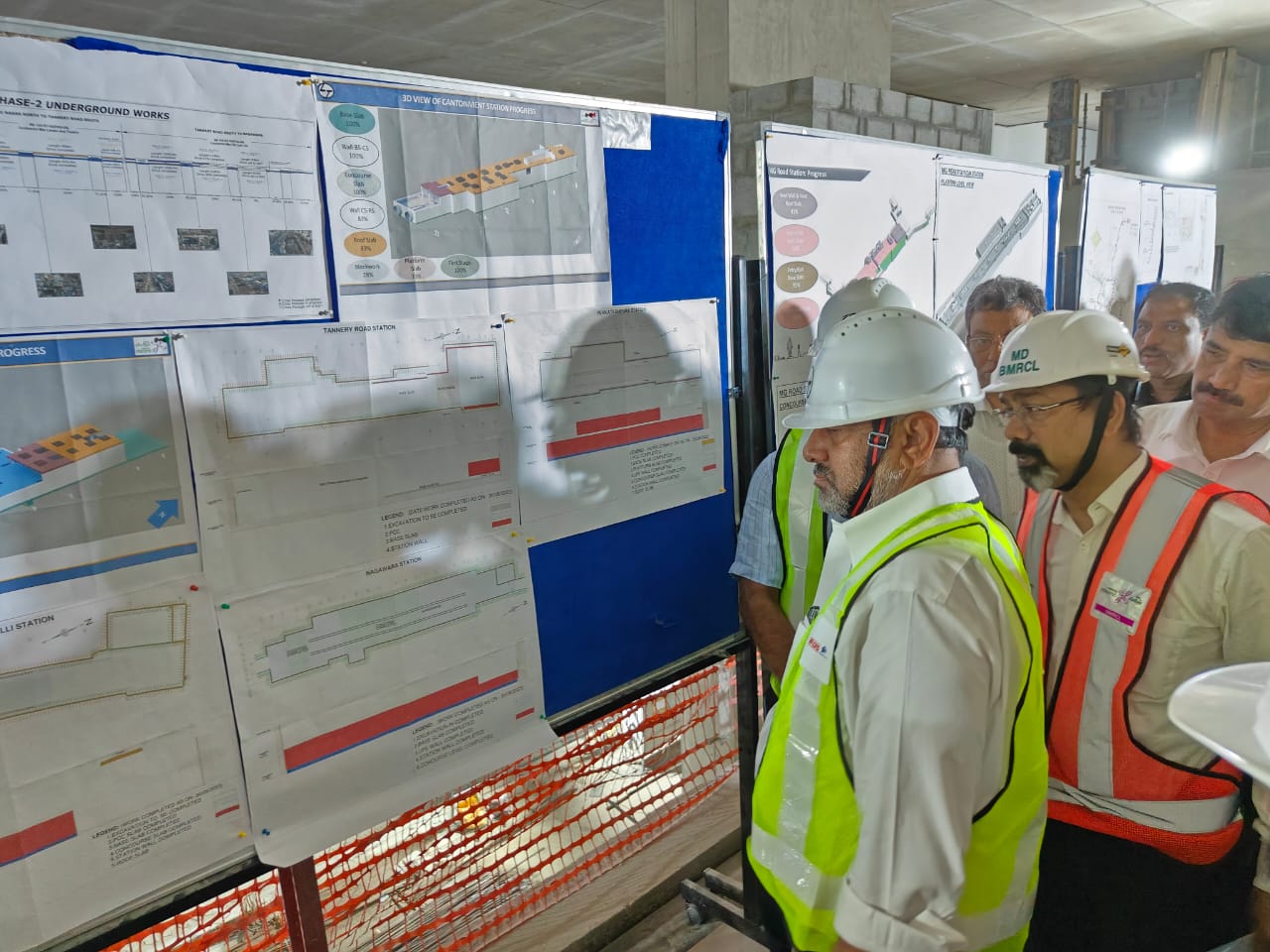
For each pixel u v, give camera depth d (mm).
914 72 6746
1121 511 1367
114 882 1078
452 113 1287
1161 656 1321
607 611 1640
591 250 1508
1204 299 2660
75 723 1030
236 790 1176
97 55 967
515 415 1431
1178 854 1366
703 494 1795
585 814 2367
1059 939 1530
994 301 2494
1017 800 1045
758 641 1737
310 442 1192
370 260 1224
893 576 993
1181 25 5508
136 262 1019
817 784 1094
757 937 1979
